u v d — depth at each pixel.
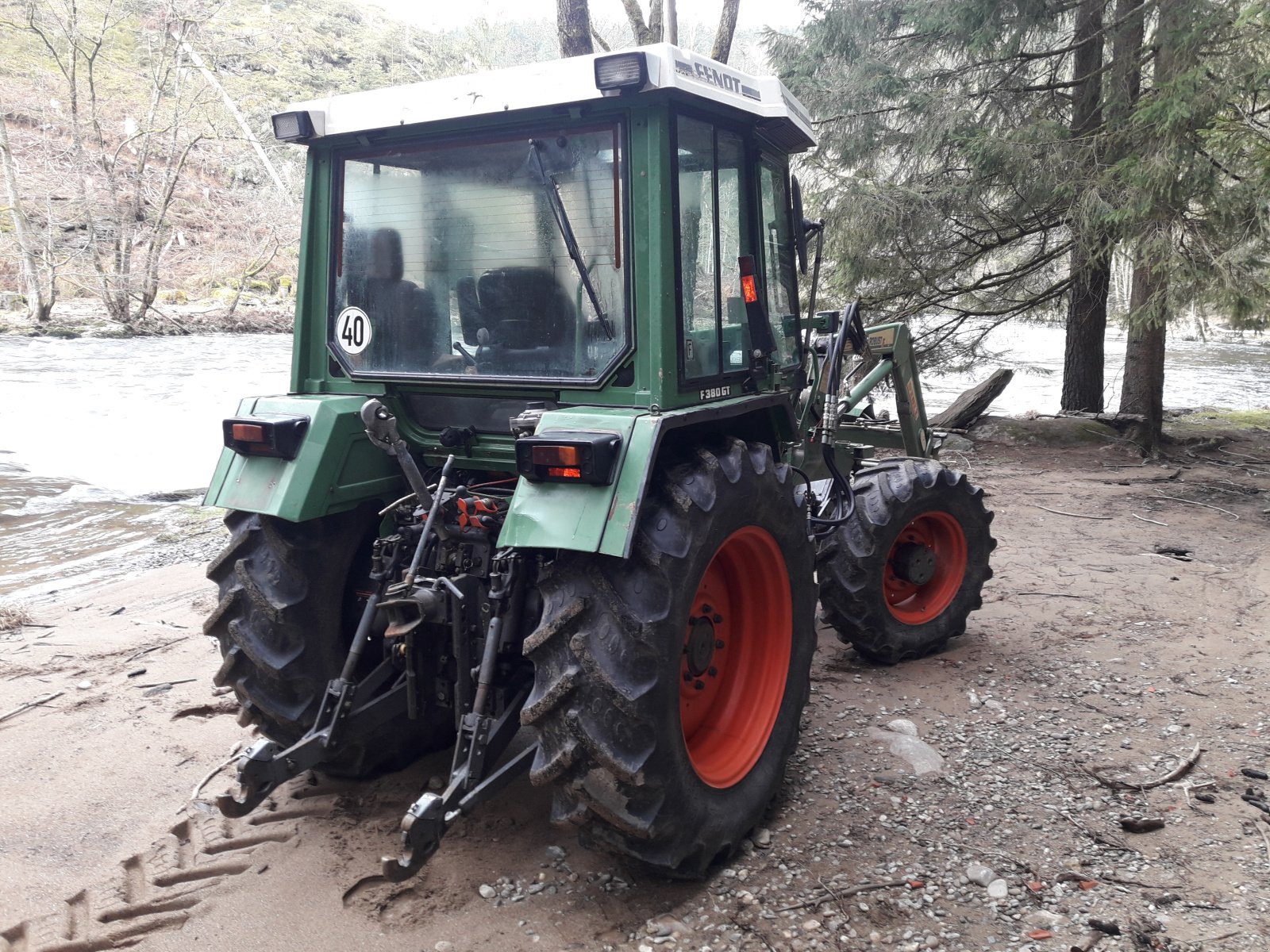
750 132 3.17
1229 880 2.68
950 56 9.53
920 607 4.46
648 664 2.43
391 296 3.05
